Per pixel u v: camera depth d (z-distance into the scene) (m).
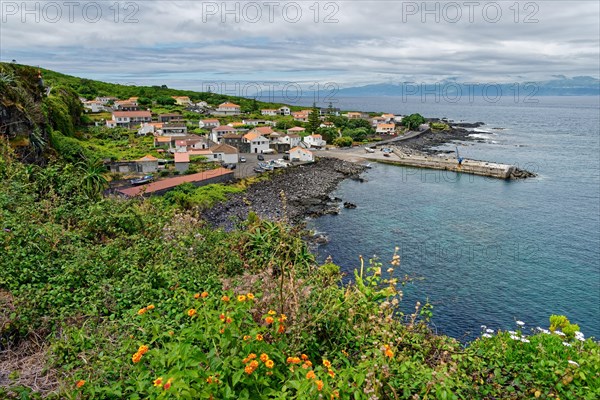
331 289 7.31
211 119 101.56
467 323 22.97
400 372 5.43
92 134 78.00
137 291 7.39
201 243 10.63
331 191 55.22
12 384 5.09
